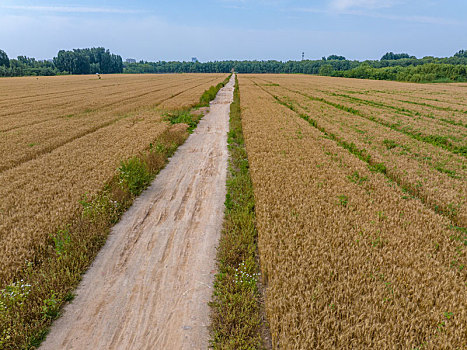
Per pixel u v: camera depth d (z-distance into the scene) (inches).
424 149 610.9
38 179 446.9
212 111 1237.7
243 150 629.9
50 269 250.7
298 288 215.2
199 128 903.7
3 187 414.9
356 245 264.5
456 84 3230.8
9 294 208.8
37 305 217.0
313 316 195.3
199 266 269.4
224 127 914.7
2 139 701.3
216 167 548.1
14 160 542.9
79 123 917.8
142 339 195.9
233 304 218.1
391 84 2974.9
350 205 350.3
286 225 306.5
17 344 189.3
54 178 447.8
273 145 619.8
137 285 245.1
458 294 205.3
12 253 261.9
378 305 200.5
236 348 188.4
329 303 205.8
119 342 193.6
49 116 1052.5
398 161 524.7
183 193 432.5
